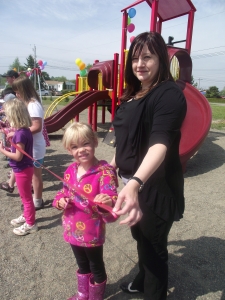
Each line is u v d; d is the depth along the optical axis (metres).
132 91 1.83
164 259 1.75
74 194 1.79
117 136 1.76
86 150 1.71
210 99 52.41
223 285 2.27
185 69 6.31
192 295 2.15
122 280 2.32
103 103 10.03
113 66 7.78
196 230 3.16
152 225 1.64
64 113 8.11
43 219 3.32
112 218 1.58
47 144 4.07
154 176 1.60
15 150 2.78
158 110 1.45
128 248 2.78
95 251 1.83
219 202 3.96
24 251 2.69
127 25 7.25
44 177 4.85
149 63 1.59
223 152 7.00
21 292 2.17
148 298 1.80
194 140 4.92
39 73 14.15
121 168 1.76
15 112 2.67
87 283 1.98
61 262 2.54
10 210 3.54
